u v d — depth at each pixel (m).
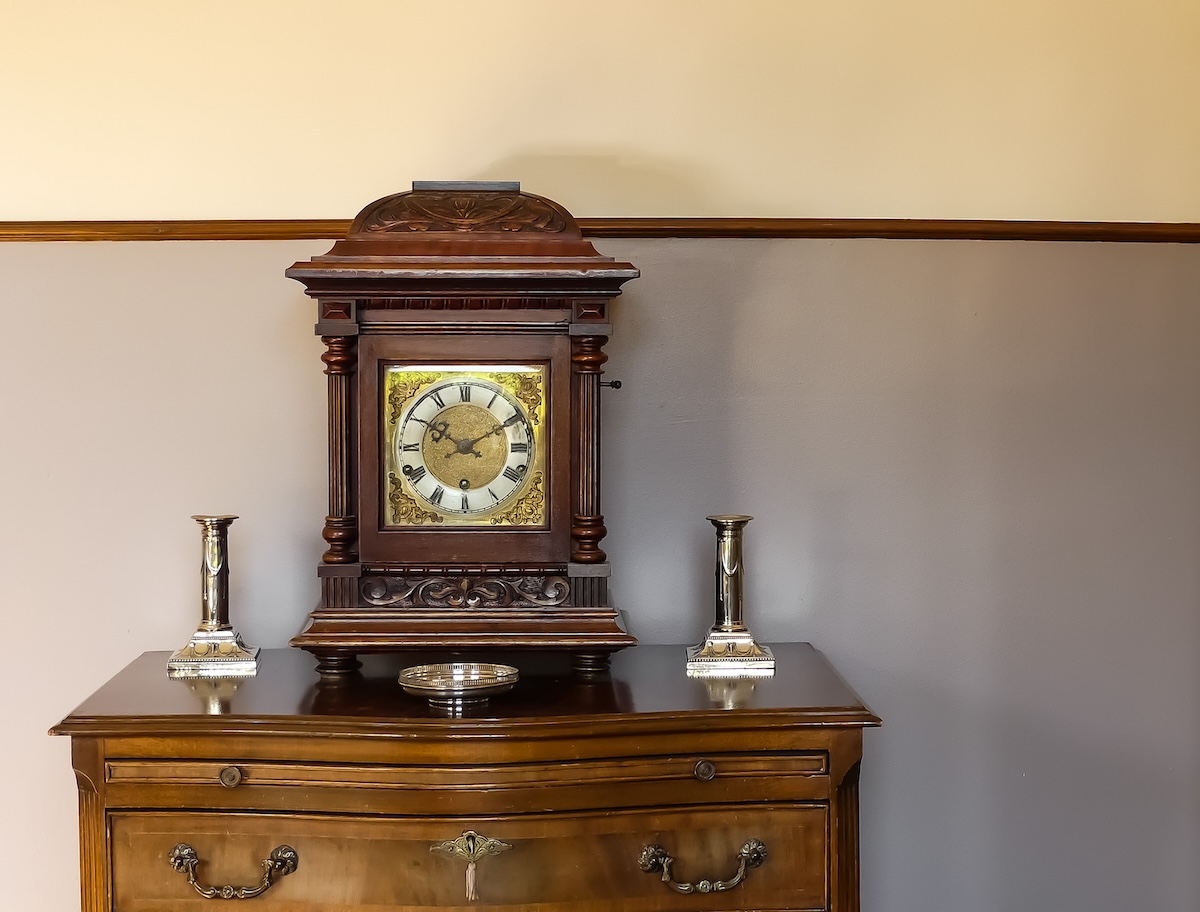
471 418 1.71
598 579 1.71
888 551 2.02
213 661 1.77
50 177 1.96
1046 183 2.03
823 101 2.00
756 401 2.00
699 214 2.00
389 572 1.71
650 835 1.54
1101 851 2.04
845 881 1.56
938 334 2.01
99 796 1.52
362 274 1.63
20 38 1.95
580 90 1.99
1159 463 2.04
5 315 1.94
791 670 1.78
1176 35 2.03
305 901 1.52
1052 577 2.03
